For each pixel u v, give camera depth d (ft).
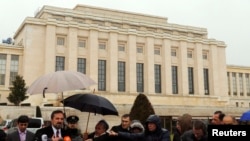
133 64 243.40
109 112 29.48
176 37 263.29
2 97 212.64
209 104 249.14
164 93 249.55
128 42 246.27
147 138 22.71
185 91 255.91
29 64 217.56
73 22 230.48
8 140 27.09
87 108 29.25
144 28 268.21
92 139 24.90
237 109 166.71
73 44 227.40
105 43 241.96
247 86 319.47
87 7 257.96
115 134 23.43
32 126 74.64
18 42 246.68
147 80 245.86
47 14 237.86
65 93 165.58
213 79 267.59
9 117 131.23
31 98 201.87
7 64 218.59
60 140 21.80
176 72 261.44
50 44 221.25
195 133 21.42
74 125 24.90
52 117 23.53
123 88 240.53
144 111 78.74
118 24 260.62
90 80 28.14
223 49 279.69
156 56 255.70
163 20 287.69
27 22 221.05
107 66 238.07
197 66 264.52
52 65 219.41
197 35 292.40
